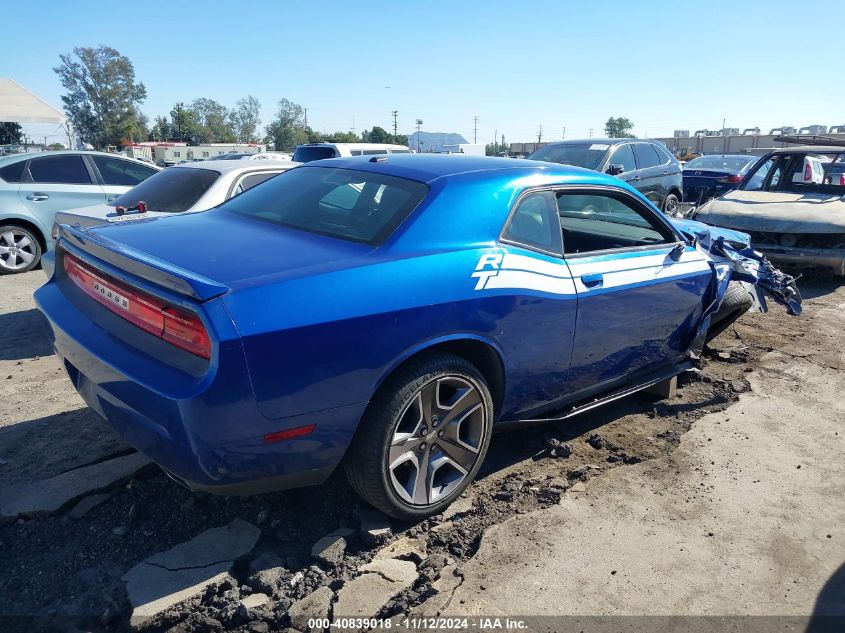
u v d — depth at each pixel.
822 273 8.41
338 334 2.52
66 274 3.36
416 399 2.85
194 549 2.74
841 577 2.82
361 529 2.92
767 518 3.23
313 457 2.61
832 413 4.47
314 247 2.90
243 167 6.01
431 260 2.88
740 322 6.64
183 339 2.41
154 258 2.72
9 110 21.08
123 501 3.11
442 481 3.13
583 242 4.26
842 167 9.05
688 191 16.31
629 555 2.91
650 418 4.34
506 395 3.31
